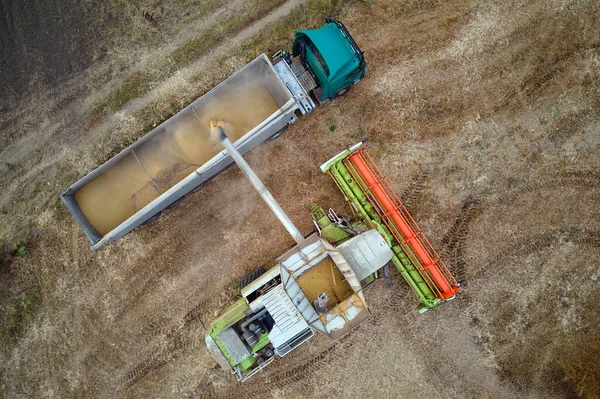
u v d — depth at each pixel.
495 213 12.79
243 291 11.46
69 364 12.98
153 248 12.96
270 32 12.89
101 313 12.97
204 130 11.59
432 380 12.73
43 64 12.98
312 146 12.88
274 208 11.27
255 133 11.14
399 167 12.84
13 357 12.98
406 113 12.84
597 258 12.70
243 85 11.58
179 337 12.95
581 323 12.70
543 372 12.70
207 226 12.95
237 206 12.92
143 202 11.59
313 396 12.79
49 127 12.95
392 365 12.75
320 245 10.91
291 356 12.79
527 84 12.76
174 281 12.97
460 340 12.76
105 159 12.98
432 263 11.58
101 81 12.97
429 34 12.80
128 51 12.96
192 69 12.93
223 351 11.26
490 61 12.78
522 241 12.78
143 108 12.95
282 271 10.62
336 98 12.80
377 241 10.79
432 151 12.84
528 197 12.78
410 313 12.75
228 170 12.88
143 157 11.60
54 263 12.96
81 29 12.98
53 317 12.99
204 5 12.95
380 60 12.82
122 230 11.30
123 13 12.94
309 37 11.05
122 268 12.97
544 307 12.75
